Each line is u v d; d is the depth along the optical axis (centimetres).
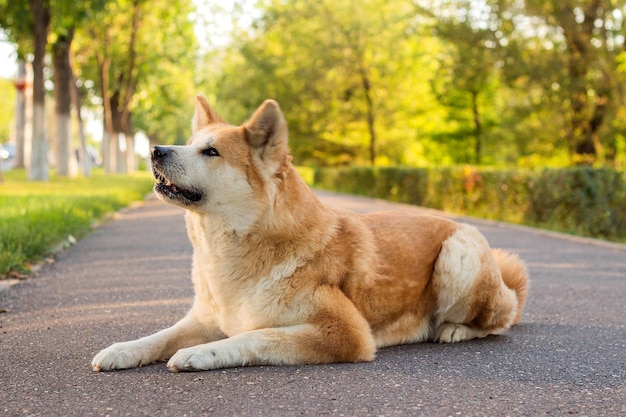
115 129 4691
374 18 4016
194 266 471
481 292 509
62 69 3061
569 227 1510
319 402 348
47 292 693
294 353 418
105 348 454
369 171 3108
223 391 366
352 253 458
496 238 1339
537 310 643
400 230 503
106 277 794
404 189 2595
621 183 1472
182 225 1470
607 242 1273
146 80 4606
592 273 900
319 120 4256
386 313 479
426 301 509
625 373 422
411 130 4272
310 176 5272
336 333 425
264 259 430
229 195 430
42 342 484
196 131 502
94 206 1614
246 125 442
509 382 395
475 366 432
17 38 2869
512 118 2786
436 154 4447
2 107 9781
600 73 2369
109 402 349
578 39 2395
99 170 5953
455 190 2106
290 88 4434
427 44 4156
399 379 395
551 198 1575
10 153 8019
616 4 2356
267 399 353
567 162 2702
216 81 5722
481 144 3912
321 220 449
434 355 461
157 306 625
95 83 4484
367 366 425
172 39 4450
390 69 3978
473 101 3756
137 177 4191
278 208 431
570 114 2514
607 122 2441
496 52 2508
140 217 1678
